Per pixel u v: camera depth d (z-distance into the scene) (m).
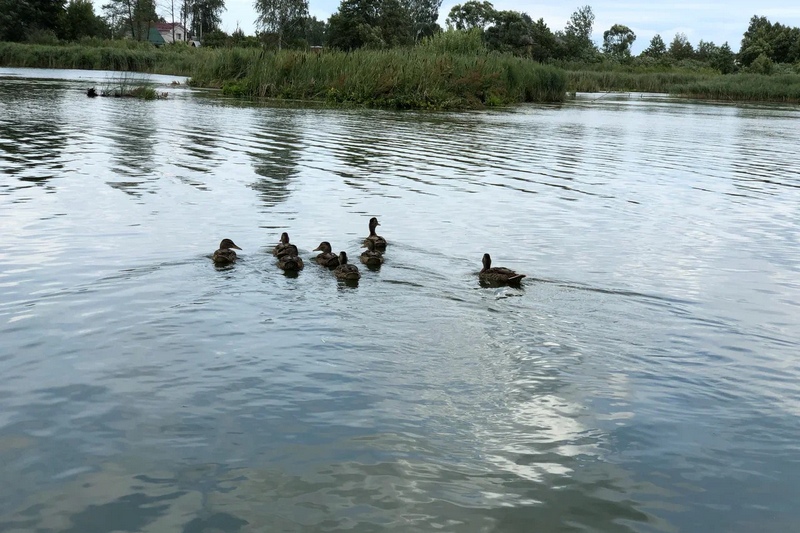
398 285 11.70
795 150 32.25
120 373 8.44
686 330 10.38
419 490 6.47
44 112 35.84
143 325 9.79
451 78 53.34
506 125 38.88
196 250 13.25
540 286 11.96
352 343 9.41
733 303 11.59
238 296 10.98
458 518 6.12
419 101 48.78
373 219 14.30
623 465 6.97
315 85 52.16
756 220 17.78
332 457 6.91
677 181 23.05
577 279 12.43
